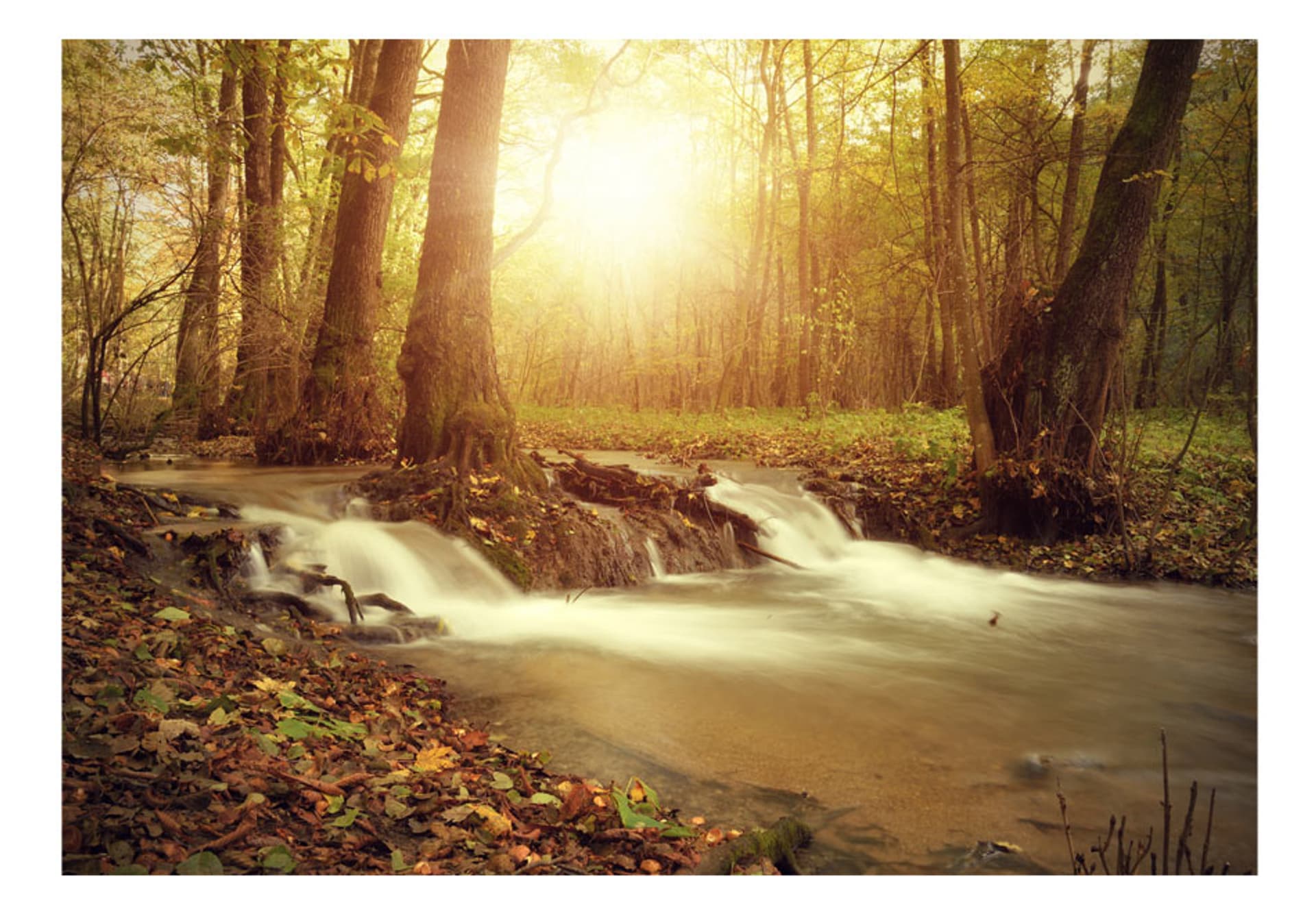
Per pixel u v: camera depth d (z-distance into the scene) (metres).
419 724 4.50
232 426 15.12
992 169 18.05
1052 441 10.55
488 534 8.08
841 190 25.77
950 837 3.68
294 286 14.56
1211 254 12.70
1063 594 8.77
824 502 11.17
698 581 9.10
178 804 3.11
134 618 4.81
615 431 17.42
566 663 5.87
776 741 4.66
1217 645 6.98
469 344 9.08
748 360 25.19
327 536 7.08
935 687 5.73
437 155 9.06
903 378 29.58
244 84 13.67
